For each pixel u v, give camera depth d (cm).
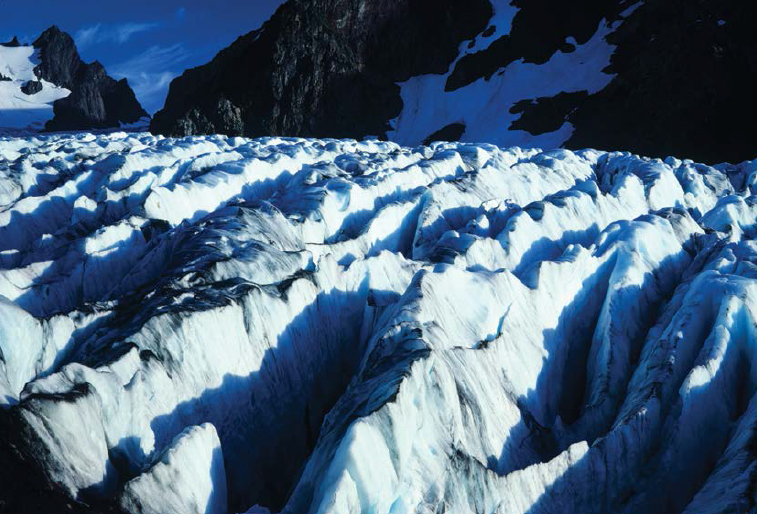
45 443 1130
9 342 1380
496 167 2992
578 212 2541
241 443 1599
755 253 2022
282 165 3000
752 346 1645
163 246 2067
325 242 2305
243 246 1908
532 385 1756
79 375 1258
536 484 1386
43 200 2625
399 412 1287
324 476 1232
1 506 1045
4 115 15038
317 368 1817
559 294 1978
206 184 2641
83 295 2012
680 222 2356
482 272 1891
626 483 1470
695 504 1362
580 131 7569
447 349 1584
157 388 1458
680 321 1752
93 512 1114
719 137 6788
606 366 1836
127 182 2852
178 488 1214
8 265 2175
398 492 1256
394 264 2006
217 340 1605
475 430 1494
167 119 10781
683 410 1533
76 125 15400
